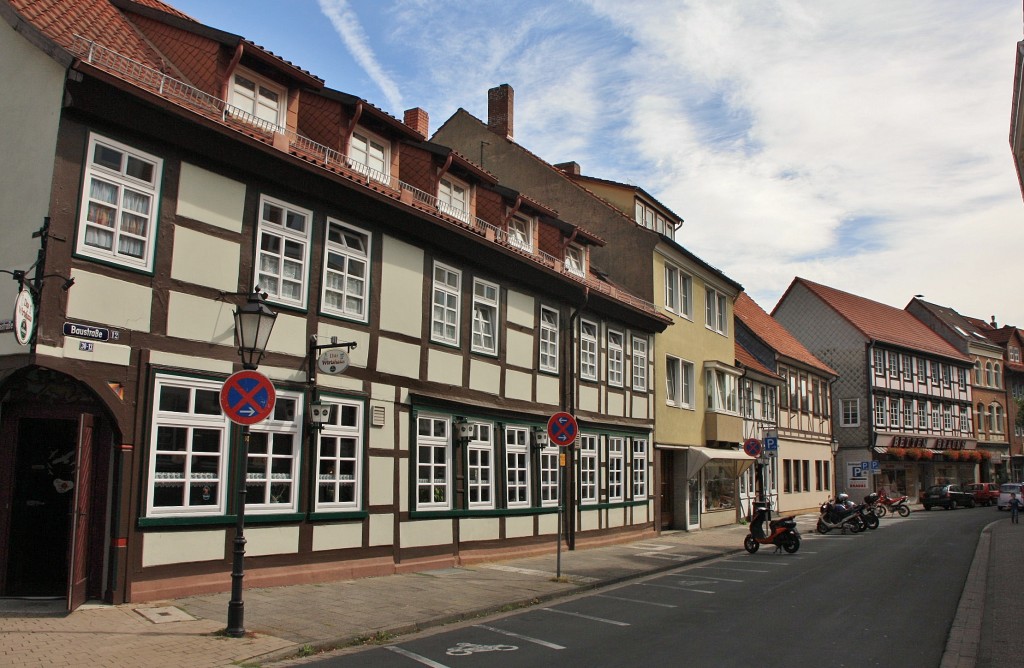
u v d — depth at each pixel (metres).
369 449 13.53
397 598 11.59
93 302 9.74
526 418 17.95
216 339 11.16
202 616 9.49
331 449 12.88
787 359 37.38
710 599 12.83
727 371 29.39
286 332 12.21
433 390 15.16
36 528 10.16
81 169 9.73
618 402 22.38
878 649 9.02
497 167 27.70
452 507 15.47
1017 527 27.44
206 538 10.82
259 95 12.91
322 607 10.55
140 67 10.91
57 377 9.88
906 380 52.34
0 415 9.95
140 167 10.45
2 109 10.27
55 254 9.39
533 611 11.60
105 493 9.98
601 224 25.62
